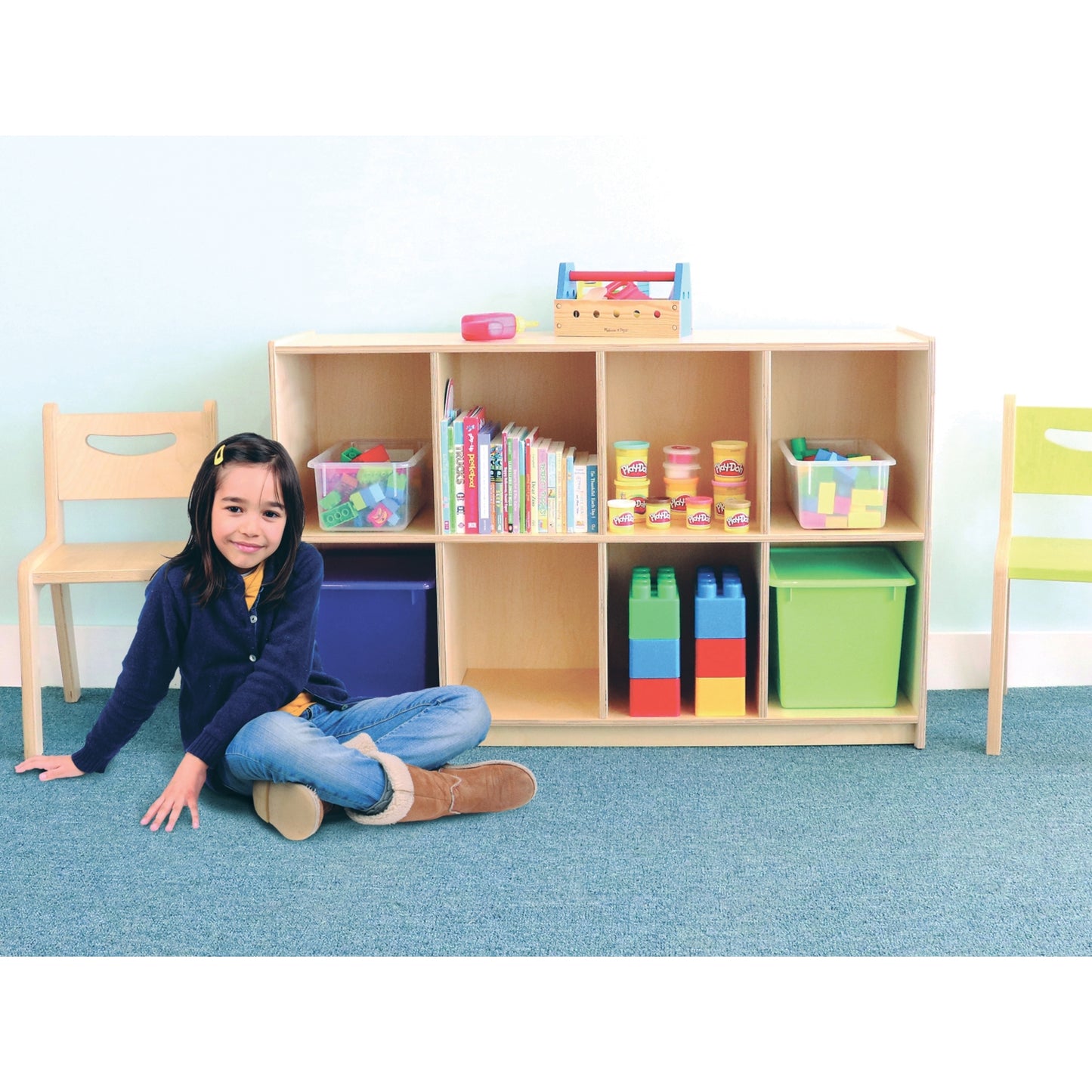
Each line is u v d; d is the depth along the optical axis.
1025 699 2.66
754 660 2.63
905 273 2.56
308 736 2.04
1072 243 2.54
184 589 2.14
